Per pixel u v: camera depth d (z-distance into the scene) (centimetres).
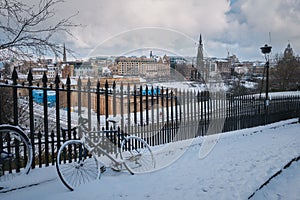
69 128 430
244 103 960
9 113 584
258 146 665
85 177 400
